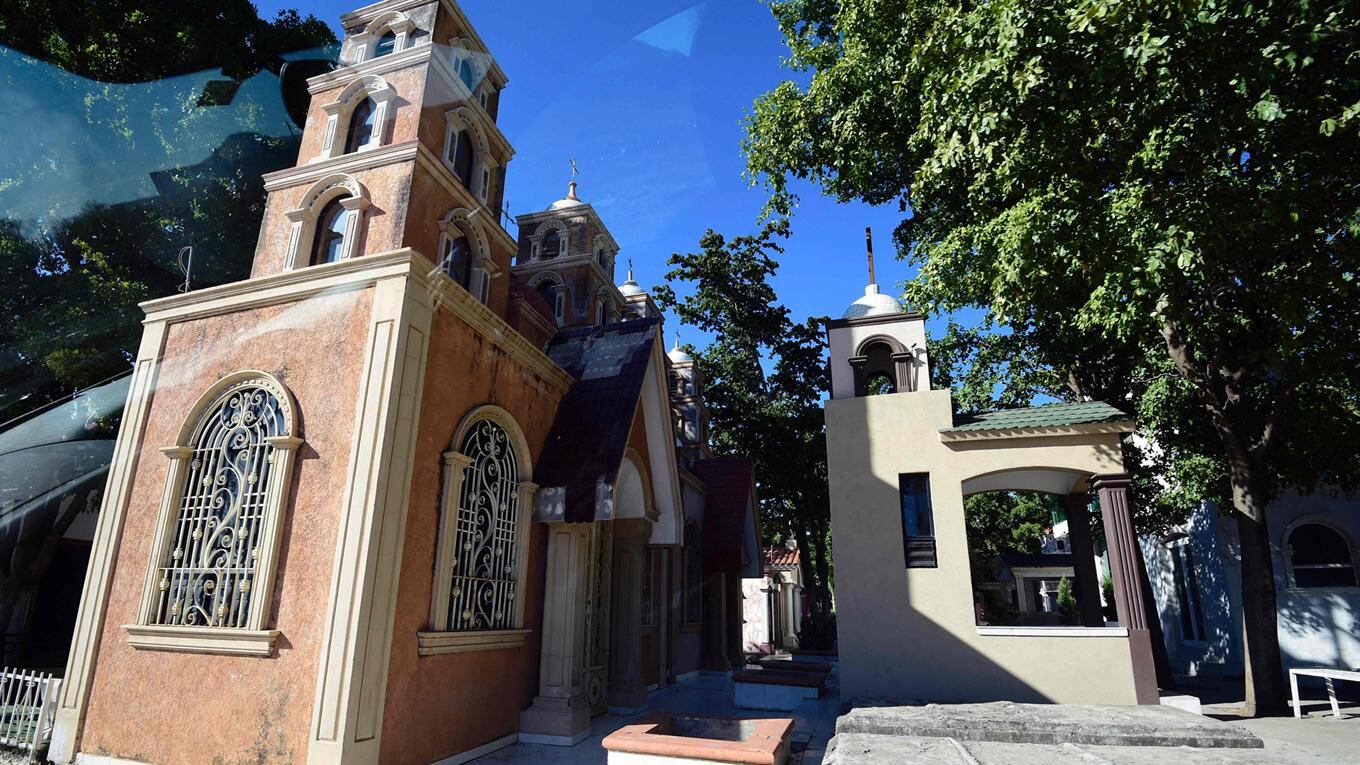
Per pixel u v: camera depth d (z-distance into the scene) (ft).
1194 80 20.45
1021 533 93.66
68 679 21.74
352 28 32.19
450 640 23.02
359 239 26.55
